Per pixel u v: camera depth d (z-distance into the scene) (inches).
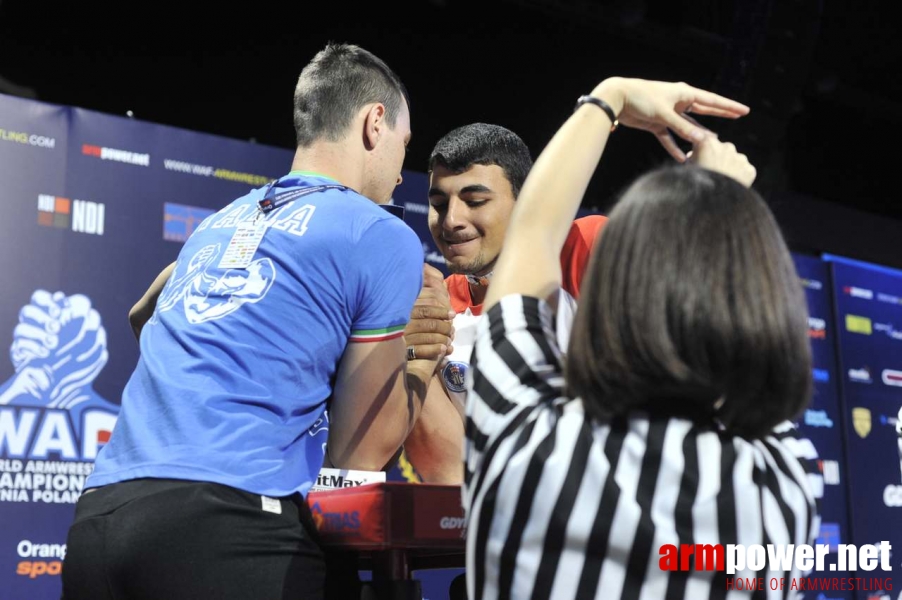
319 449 54.2
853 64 235.6
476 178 74.0
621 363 31.1
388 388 56.4
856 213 220.2
